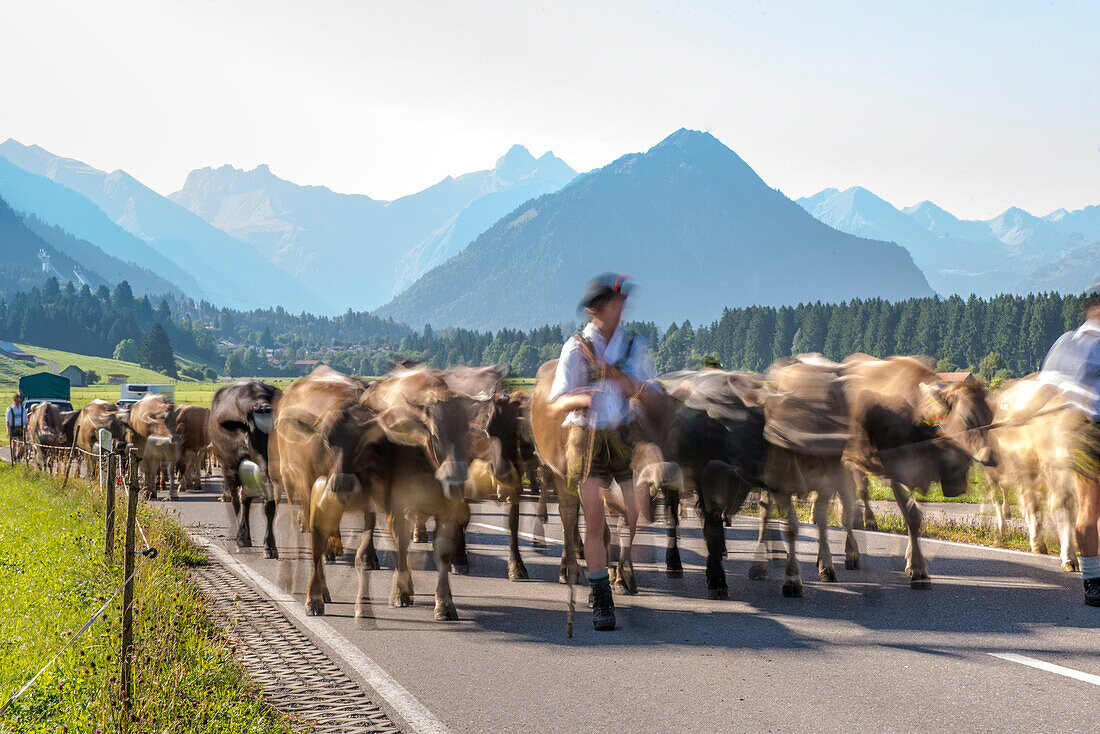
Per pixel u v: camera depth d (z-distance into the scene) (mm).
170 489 19703
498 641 6965
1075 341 8148
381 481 7715
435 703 5539
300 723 5105
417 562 10352
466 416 7375
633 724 5129
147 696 4895
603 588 7223
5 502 15633
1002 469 10062
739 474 8133
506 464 9164
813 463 8188
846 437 7973
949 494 8188
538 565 10469
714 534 8297
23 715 5113
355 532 10023
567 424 6980
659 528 9406
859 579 8992
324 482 7641
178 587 8133
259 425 10859
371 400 7816
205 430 19172
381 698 5633
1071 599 8047
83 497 15539
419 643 6930
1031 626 7121
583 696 5629
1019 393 9000
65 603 7773
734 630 7156
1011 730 4910
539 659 6457
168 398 18953
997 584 8703
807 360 8375
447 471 7082
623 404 7090
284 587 9047
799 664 6207
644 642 6848
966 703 5352
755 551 11070
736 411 8148
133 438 18547
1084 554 7855
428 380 7508
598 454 7012
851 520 8789
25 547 10727
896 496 8547
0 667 5973
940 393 7992
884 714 5199
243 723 4984
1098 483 7844
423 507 7770
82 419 19250
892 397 8039
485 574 9875
